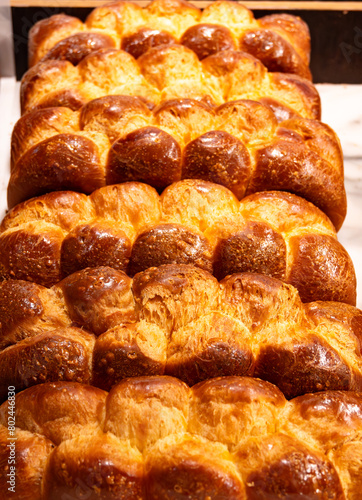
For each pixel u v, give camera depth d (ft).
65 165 2.32
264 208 2.27
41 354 2.01
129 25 2.89
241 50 2.78
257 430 1.90
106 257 2.17
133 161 2.31
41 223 2.27
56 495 1.88
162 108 2.44
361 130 3.33
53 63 2.69
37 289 2.14
